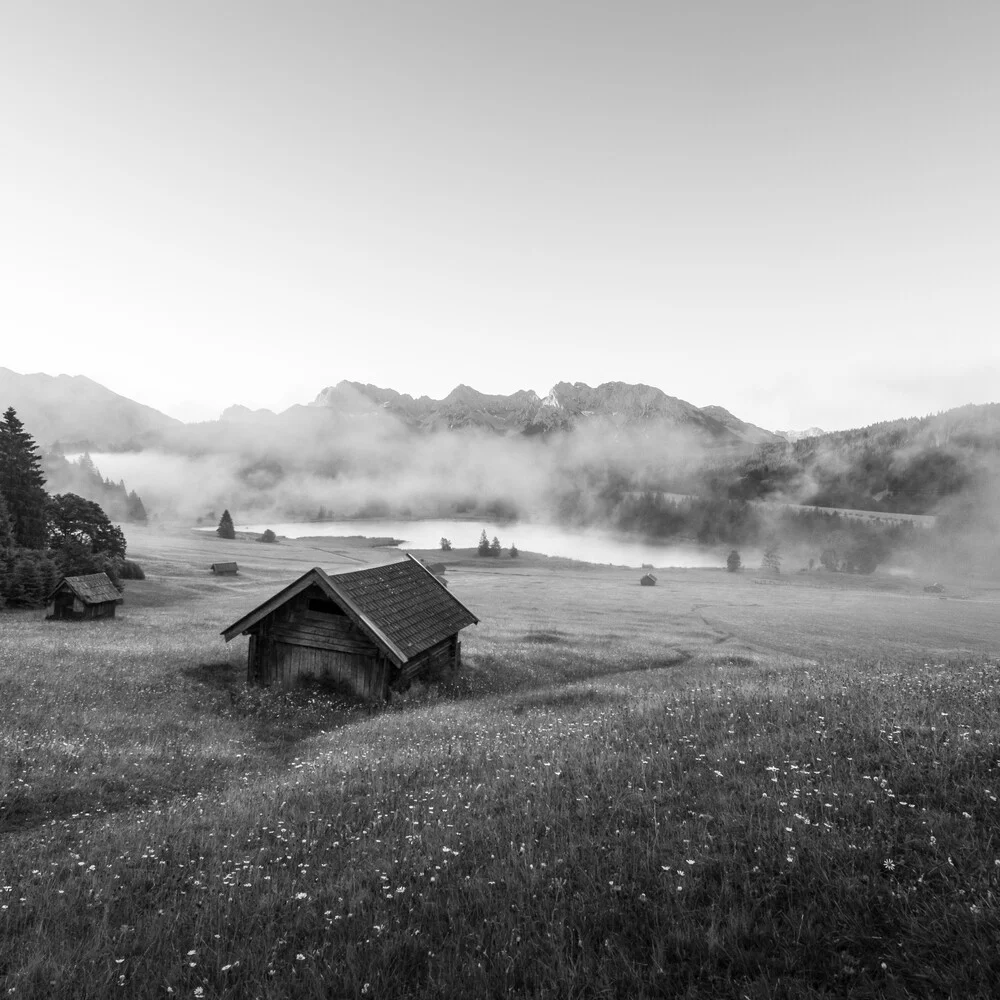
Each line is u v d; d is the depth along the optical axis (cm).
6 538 7181
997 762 841
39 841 1069
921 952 509
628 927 577
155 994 547
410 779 1202
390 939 594
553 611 8825
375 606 2748
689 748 1066
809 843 672
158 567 12088
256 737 2050
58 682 2305
